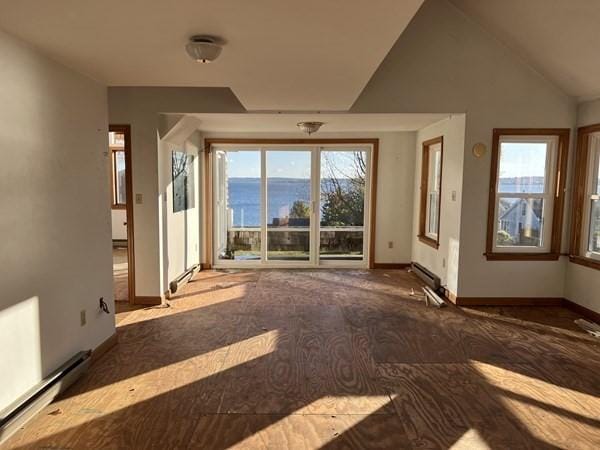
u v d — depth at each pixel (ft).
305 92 11.65
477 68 14.65
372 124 18.34
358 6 6.00
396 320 13.94
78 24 6.81
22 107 7.76
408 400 8.86
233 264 22.34
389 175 21.57
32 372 8.16
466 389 9.36
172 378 9.77
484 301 15.57
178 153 17.51
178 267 17.84
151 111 14.65
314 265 22.36
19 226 7.71
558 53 12.80
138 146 14.79
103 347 11.03
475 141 14.92
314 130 17.31
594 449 7.33
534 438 7.62
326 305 15.56
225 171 21.98
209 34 7.20
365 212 22.17
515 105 14.79
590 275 14.19
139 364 10.50
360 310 14.99
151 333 12.63
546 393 9.23
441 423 8.05
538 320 14.03
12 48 7.44
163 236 15.67
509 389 9.39
